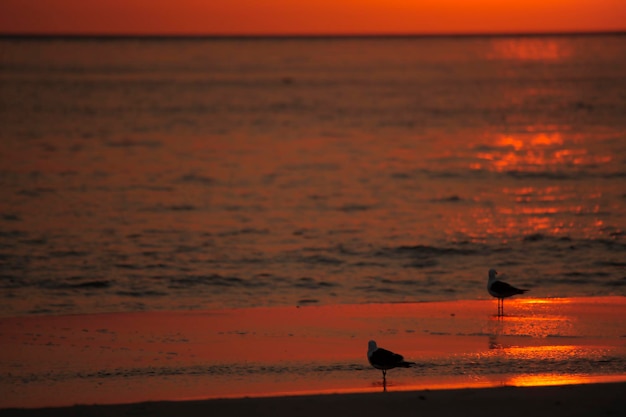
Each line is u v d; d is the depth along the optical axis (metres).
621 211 109.19
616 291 67.69
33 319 57.16
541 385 38.66
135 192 129.12
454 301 63.69
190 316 58.28
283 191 132.12
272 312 59.75
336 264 81.69
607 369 43.22
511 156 169.25
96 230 98.56
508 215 108.12
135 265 80.44
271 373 43.34
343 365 44.91
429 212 112.00
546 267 78.25
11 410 35.91
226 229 101.00
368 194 128.25
